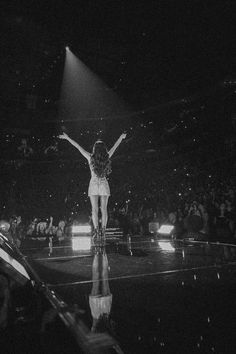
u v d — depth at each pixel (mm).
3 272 3361
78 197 21828
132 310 2527
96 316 2410
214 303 2646
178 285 3221
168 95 19750
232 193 14188
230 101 17094
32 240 10766
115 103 22062
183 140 20000
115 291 3057
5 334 2443
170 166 20828
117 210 18875
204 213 13141
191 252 5562
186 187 18156
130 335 2082
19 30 16250
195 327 2176
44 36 16938
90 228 9703
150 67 18969
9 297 3041
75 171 22875
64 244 7508
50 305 2768
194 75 17672
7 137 21312
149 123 21625
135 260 4754
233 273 3701
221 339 1982
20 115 21406
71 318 2373
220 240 11211
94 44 17938
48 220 17234
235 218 12867
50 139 22656
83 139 23109
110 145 23203
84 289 3143
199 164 18578
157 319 2332
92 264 4504
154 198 18969
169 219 14711
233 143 17094
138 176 22125
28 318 2633
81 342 2010
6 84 19625
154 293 2969
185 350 1854
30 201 20797
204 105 18375
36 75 19703
